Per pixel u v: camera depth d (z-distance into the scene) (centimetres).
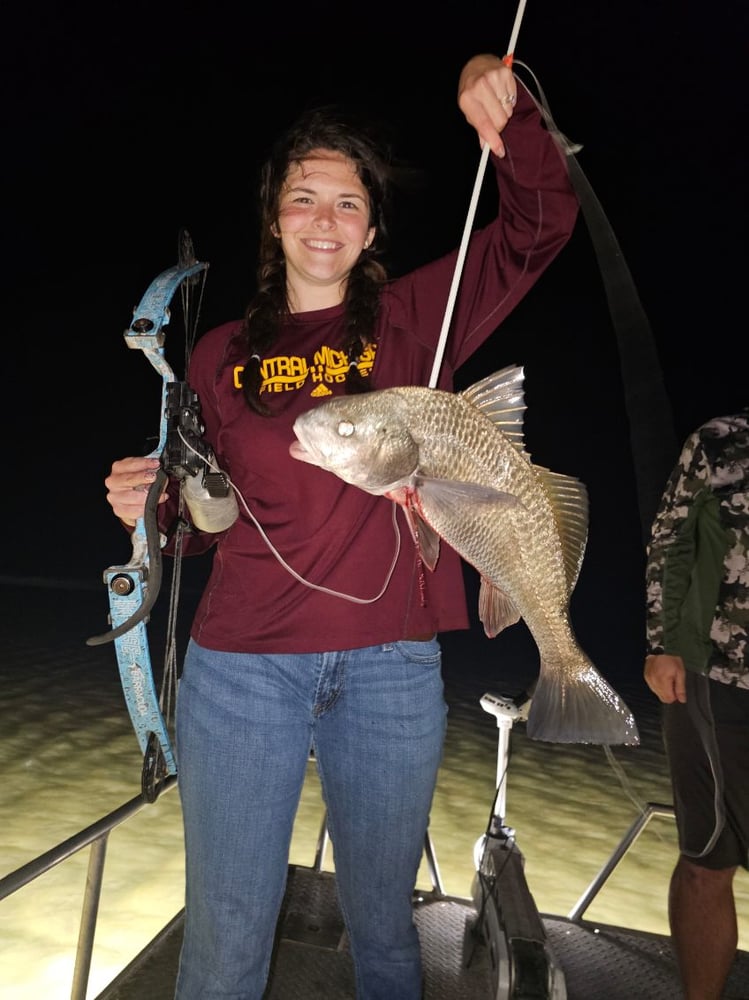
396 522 192
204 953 190
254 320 197
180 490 189
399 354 197
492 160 191
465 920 292
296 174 194
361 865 195
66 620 1161
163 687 202
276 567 190
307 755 195
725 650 237
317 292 201
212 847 188
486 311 202
